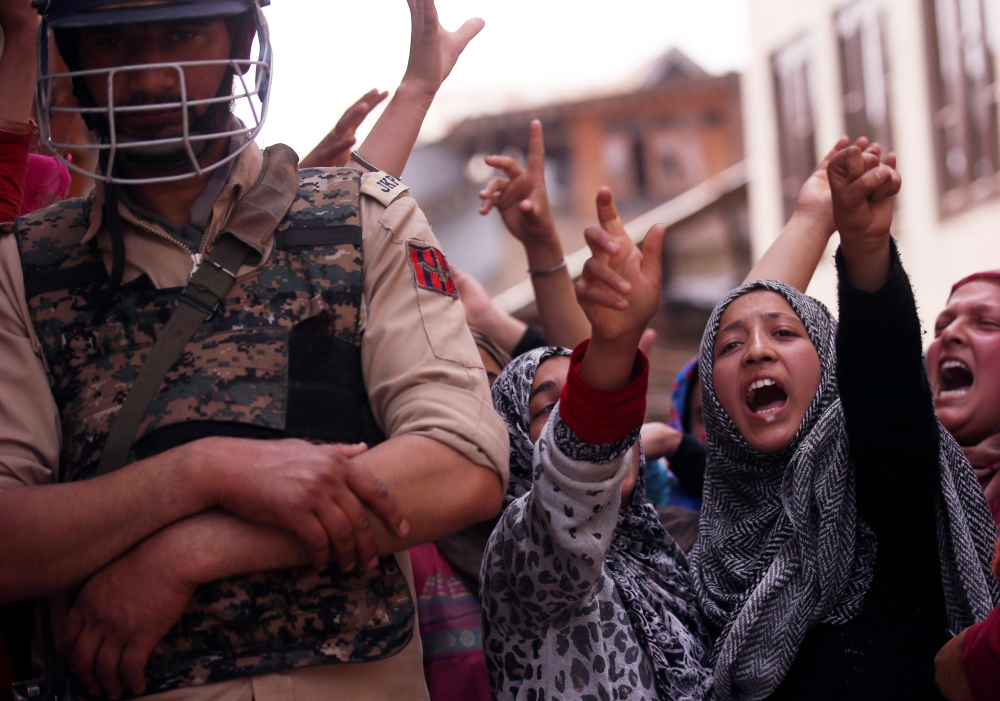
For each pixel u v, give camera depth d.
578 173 17.73
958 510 1.89
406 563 1.67
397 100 2.37
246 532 1.43
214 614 1.45
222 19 1.62
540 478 1.67
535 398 2.21
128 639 1.41
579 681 1.86
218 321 1.54
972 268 6.97
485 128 17.55
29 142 1.94
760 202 9.37
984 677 1.58
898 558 1.96
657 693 1.90
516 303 10.60
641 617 1.96
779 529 2.08
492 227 17.30
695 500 3.19
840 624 1.94
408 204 1.71
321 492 1.42
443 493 1.50
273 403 1.51
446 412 1.54
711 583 2.16
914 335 1.89
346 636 1.50
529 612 1.81
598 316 1.56
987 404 2.49
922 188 7.44
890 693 1.87
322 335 1.57
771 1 9.16
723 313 2.29
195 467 1.42
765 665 1.91
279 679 1.48
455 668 2.00
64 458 1.55
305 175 1.72
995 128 6.78
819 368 2.19
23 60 1.99
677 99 17.69
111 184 1.58
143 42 1.58
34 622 1.60
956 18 7.14
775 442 2.15
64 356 1.55
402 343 1.59
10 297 1.58
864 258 1.85
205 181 1.64
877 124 7.99
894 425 1.90
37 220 1.66
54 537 1.41
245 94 1.60
